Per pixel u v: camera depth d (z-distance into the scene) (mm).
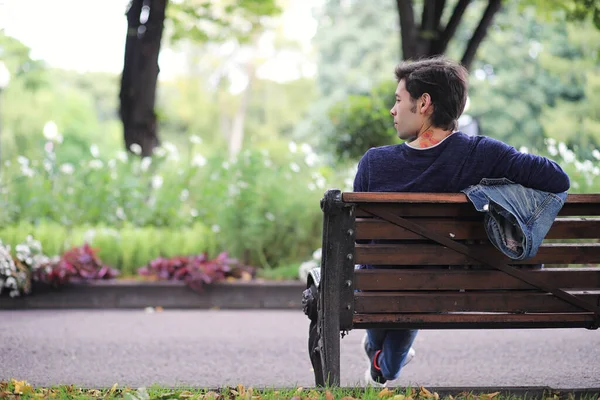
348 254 4285
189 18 18109
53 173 14641
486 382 6656
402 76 4656
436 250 4359
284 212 13344
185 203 14477
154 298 11602
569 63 39625
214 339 8852
